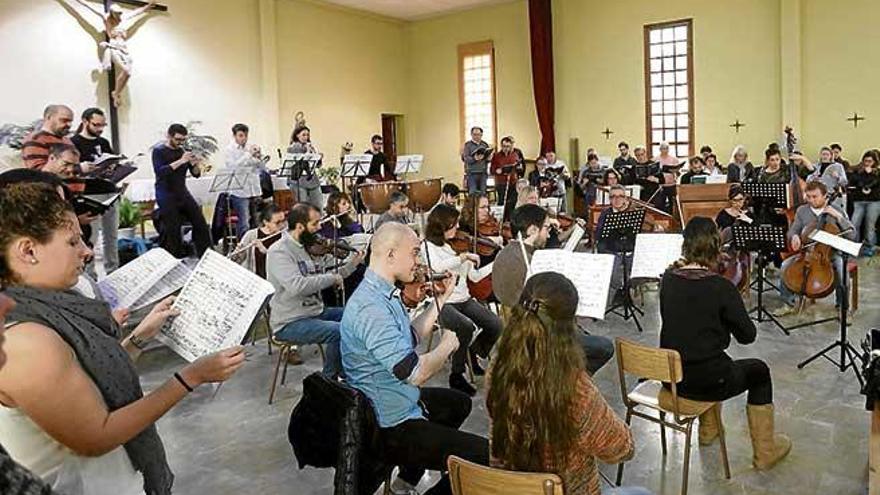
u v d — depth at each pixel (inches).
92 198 153.7
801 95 402.3
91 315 53.6
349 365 94.2
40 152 150.8
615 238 235.6
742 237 220.1
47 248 50.8
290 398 165.5
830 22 391.5
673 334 115.0
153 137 387.2
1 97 329.4
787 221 263.4
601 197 364.8
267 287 72.8
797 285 216.5
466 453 87.7
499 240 225.3
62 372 48.1
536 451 68.9
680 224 305.1
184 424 150.3
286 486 121.6
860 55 384.8
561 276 72.7
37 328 48.3
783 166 307.3
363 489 90.4
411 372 90.1
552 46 481.4
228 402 163.3
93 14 359.9
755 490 115.1
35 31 339.6
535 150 498.9
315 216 162.9
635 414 120.5
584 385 69.5
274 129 449.1
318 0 476.7
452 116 534.0
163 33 391.9
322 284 156.3
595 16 467.2
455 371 160.1
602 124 471.8
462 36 522.6
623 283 232.8
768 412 120.7
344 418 87.8
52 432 48.4
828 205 227.6
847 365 173.9
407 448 90.7
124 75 366.9
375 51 523.5
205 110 414.0
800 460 125.0
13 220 49.8
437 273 133.6
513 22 498.9
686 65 438.6
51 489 33.3
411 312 122.2
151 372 185.5
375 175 432.1
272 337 161.0
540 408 67.8
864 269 301.7
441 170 544.1
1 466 31.2
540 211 167.5
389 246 94.8
